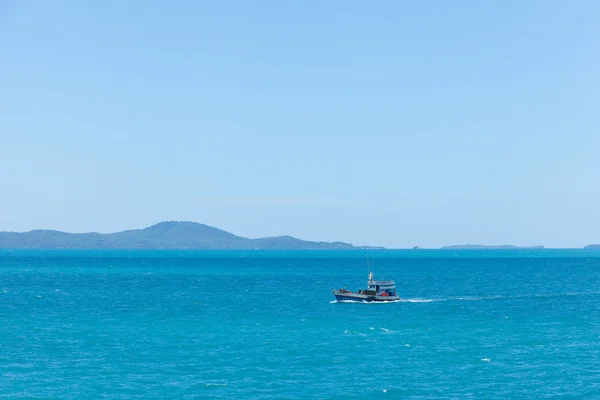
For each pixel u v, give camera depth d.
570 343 109.75
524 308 166.75
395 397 76.88
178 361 94.81
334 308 167.75
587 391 79.12
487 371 88.88
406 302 184.75
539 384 82.31
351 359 96.62
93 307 168.25
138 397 76.31
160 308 166.62
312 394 77.88
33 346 105.62
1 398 75.31
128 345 107.38
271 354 100.25
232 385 81.56
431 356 98.75
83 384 81.62
